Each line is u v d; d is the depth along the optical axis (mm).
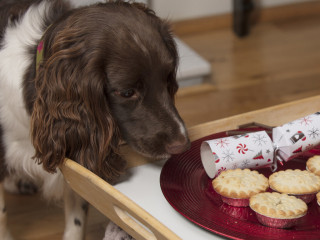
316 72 3926
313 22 4922
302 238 1225
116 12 1593
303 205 1314
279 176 1440
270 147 1499
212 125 1738
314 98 1825
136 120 1639
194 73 3641
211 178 1512
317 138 1514
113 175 1604
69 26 1581
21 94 1772
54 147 1630
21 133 1861
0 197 2070
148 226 1217
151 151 1626
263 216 1284
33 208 2580
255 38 4609
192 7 4695
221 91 3672
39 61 1685
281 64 4086
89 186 1435
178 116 1644
